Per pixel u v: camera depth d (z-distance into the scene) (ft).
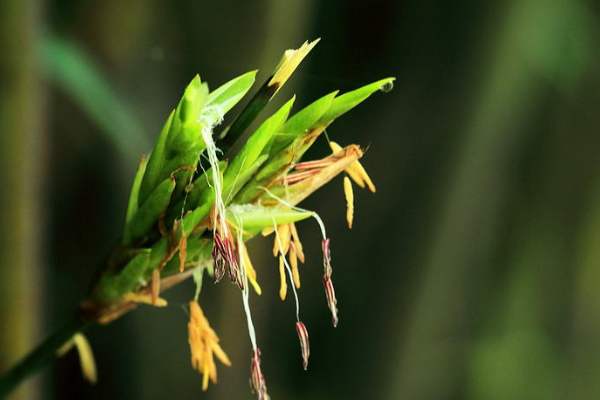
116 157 2.01
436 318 2.22
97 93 1.69
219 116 1.22
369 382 2.25
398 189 2.08
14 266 1.55
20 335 1.56
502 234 2.62
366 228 2.14
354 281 2.19
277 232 1.23
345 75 2.04
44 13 1.60
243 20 1.85
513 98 2.01
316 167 1.24
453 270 2.17
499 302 2.69
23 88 1.54
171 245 1.23
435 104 2.00
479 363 2.57
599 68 2.26
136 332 1.98
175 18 1.91
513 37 1.92
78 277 2.06
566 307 3.00
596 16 2.17
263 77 1.85
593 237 2.94
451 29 1.94
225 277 1.98
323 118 1.23
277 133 1.23
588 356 3.09
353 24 2.02
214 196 1.22
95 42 1.92
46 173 1.83
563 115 2.51
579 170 2.67
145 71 1.94
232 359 2.04
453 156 2.02
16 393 1.60
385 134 2.06
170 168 1.22
